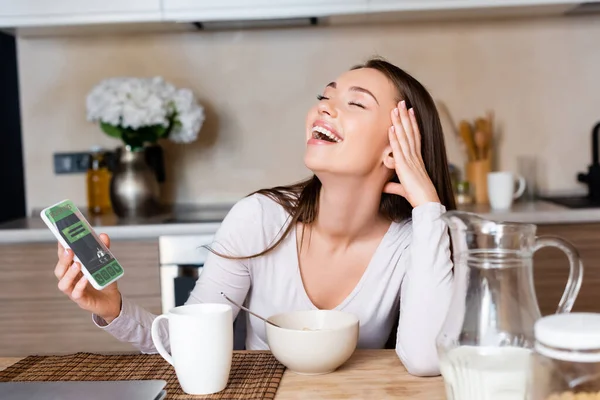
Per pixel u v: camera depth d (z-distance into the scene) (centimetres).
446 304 103
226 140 274
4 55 283
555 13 259
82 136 276
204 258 224
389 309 131
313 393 89
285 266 133
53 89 275
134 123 237
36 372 98
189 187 276
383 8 239
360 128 117
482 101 270
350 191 123
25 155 277
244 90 272
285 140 274
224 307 92
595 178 259
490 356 74
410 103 123
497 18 267
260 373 96
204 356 87
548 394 66
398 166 117
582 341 63
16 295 227
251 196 138
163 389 89
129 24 249
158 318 93
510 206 241
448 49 269
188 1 239
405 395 88
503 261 76
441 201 132
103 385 86
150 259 225
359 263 132
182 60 272
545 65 268
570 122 270
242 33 270
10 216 288
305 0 238
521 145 271
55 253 225
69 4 242
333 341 94
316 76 271
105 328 110
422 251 108
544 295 227
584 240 225
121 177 246
